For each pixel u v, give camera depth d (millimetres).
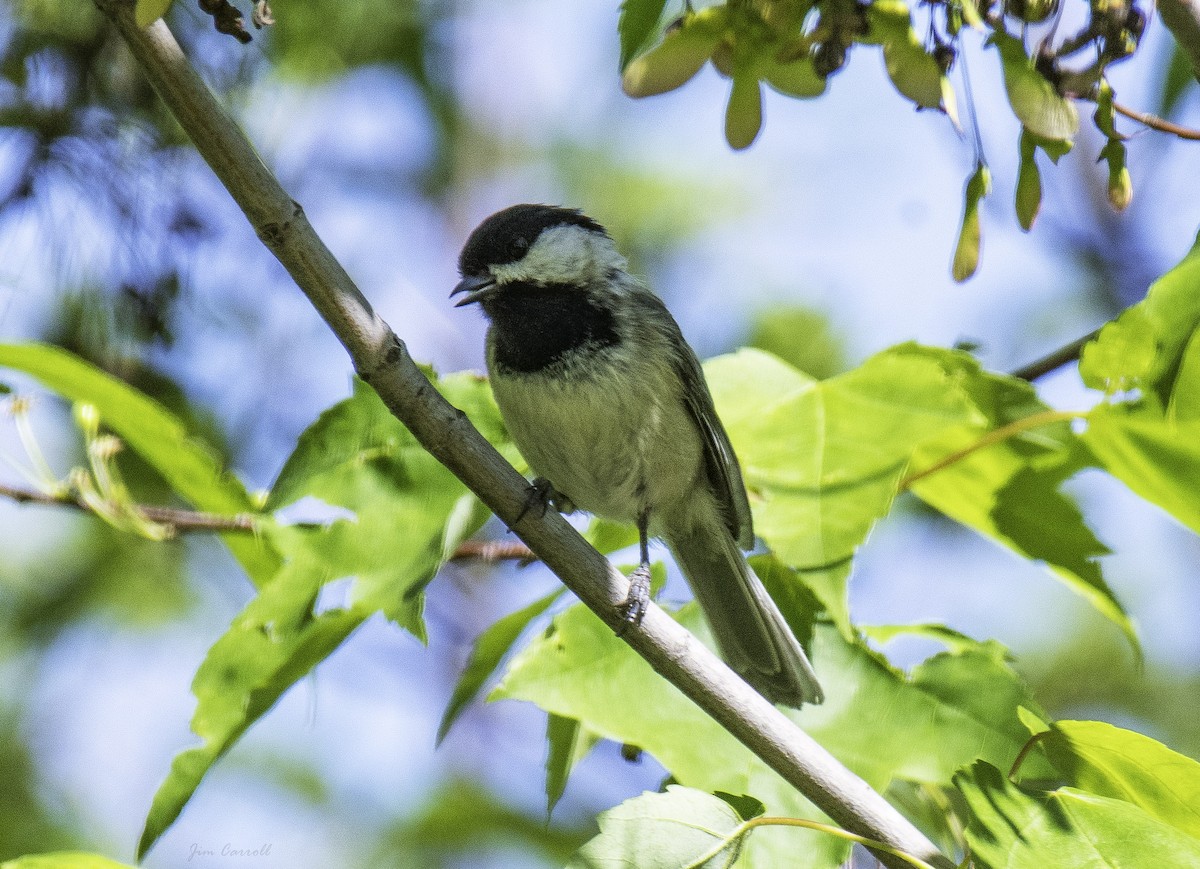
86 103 8828
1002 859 4703
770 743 5547
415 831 11648
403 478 6402
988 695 6285
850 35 4840
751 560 7109
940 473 7012
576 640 6230
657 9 5254
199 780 6113
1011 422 6738
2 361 6871
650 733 6066
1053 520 6906
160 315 9188
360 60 11031
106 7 4730
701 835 4961
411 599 6102
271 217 5082
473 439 5613
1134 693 12727
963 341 7266
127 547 11859
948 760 6125
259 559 7691
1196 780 5223
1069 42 5051
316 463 6418
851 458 5715
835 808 5496
